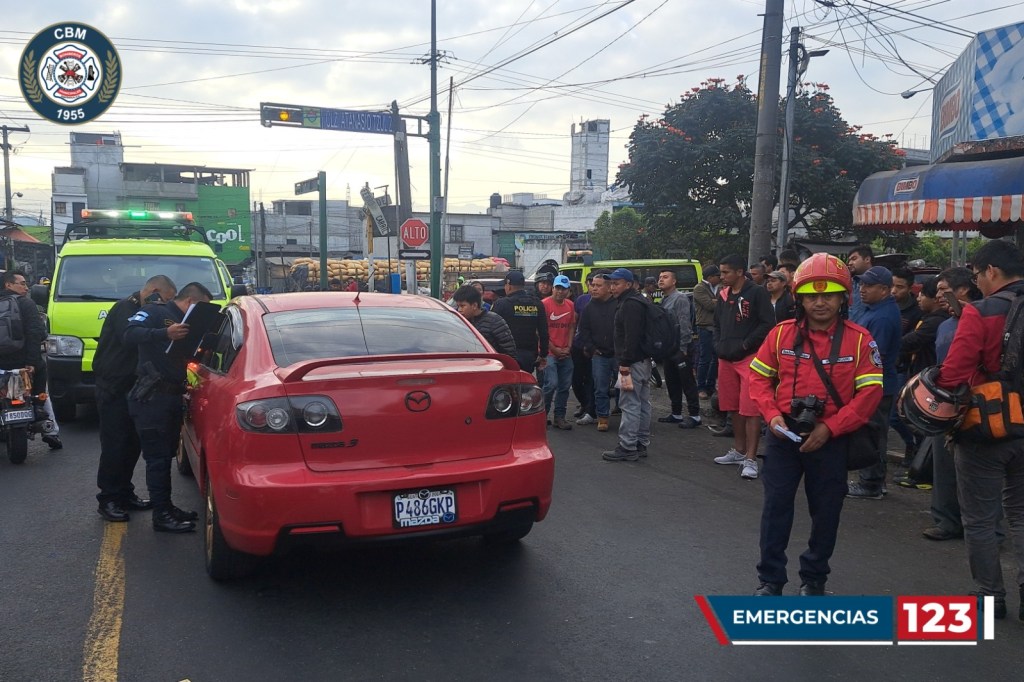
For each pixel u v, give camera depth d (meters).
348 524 3.78
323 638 3.70
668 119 22.41
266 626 3.83
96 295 9.25
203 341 5.21
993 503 3.92
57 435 7.81
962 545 5.10
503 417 4.16
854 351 3.74
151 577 4.46
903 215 8.63
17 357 7.42
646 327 7.32
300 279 35.47
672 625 3.87
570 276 18.05
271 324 4.62
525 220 72.12
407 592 4.25
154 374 5.14
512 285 8.60
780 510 3.93
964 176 7.94
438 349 4.59
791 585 4.36
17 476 6.76
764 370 3.94
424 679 3.33
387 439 3.91
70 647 3.60
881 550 5.00
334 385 3.84
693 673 3.40
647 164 21.50
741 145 20.61
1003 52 8.27
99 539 5.11
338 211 69.56
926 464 5.37
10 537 5.14
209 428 4.27
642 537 5.20
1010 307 3.80
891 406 6.14
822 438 3.71
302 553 4.82
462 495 4.01
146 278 9.61
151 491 5.25
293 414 3.80
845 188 20.66
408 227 18.28
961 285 5.25
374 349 4.46
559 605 4.09
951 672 3.44
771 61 10.33
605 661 3.50
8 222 32.66
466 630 3.79
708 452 7.92
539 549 4.95
